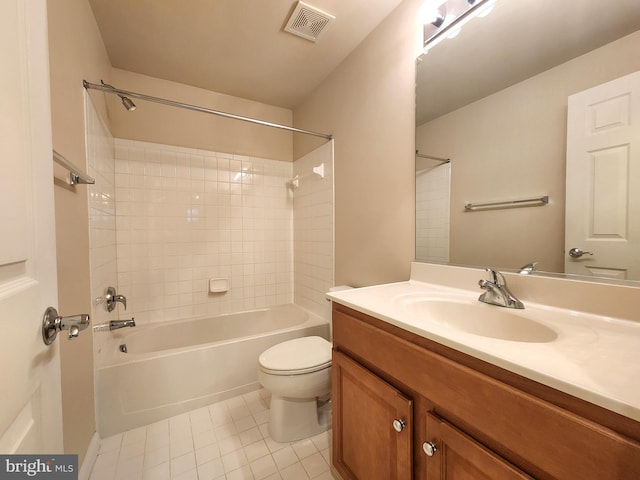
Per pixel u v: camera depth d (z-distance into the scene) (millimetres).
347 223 1822
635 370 464
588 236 804
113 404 1370
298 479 1108
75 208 1092
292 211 2590
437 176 1241
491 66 1037
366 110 1639
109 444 1303
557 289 837
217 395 1643
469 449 567
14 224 411
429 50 1254
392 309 855
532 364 484
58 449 534
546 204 894
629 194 729
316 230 2195
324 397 1592
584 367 474
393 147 1457
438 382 641
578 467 418
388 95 1480
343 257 1870
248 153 2398
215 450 1266
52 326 505
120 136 1938
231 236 2346
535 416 468
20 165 436
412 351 712
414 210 1350
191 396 1569
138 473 1141
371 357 864
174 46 1691
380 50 1520
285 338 1848
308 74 1996
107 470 1154
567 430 430
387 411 801
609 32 754
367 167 1638
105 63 1701
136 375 1432
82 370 1121
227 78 2053
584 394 409
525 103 941
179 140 2131
